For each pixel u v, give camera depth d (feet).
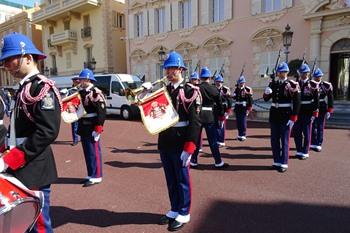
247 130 36.37
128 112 51.01
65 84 65.77
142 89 13.67
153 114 12.21
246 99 30.01
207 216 13.52
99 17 84.43
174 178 13.00
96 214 13.99
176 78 12.68
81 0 82.07
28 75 8.36
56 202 15.44
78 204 15.15
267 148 26.50
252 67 57.77
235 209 14.21
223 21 60.70
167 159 12.87
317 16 48.75
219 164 20.63
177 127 12.46
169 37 69.72
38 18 98.22
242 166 21.06
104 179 18.92
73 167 22.07
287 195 15.72
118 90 52.90
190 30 65.77
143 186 17.52
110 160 23.53
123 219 13.46
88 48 89.66
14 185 7.14
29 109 8.14
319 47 49.83
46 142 8.05
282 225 12.66
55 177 9.27
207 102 20.11
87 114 17.72
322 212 13.78
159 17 71.87
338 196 15.47
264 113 46.06
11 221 6.82
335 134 32.17
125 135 35.50
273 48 54.90
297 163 21.45
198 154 23.13
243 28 58.34
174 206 13.12
